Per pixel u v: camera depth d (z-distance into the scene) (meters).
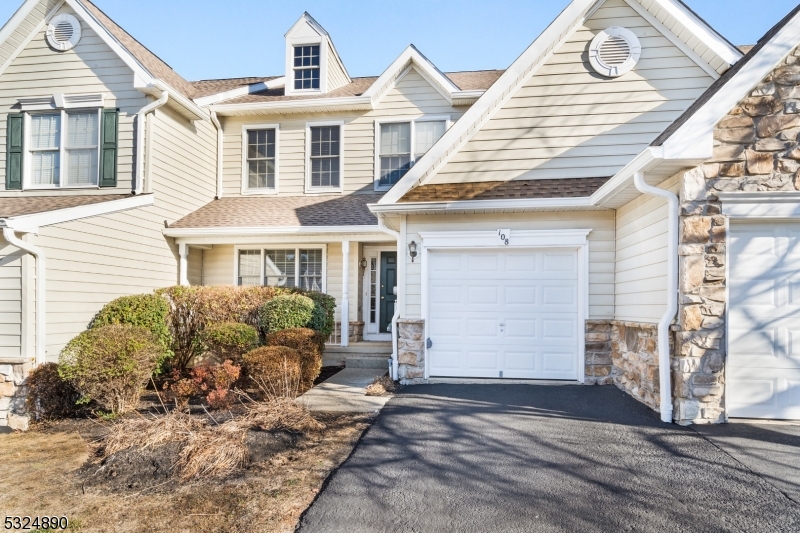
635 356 6.38
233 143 12.17
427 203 7.24
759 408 5.32
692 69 7.40
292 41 12.02
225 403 6.50
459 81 12.06
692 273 5.23
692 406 5.23
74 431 6.11
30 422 6.54
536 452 4.53
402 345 7.65
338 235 10.35
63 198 9.28
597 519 3.32
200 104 11.29
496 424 5.37
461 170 7.76
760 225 5.35
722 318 5.21
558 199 7.02
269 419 5.24
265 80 13.43
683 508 3.45
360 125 11.69
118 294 8.74
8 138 9.77
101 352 6.38
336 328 11.04
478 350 7.61
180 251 10.55
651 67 7.49
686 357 5.25
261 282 11.41
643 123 7.45
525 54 7.50
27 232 6.79
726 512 3.39
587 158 7.52
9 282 6.90
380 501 3.63
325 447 4.83
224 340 7.75
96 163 9.73
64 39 9.78
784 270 5.30
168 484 4.05
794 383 5.27
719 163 5.23
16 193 9.74
